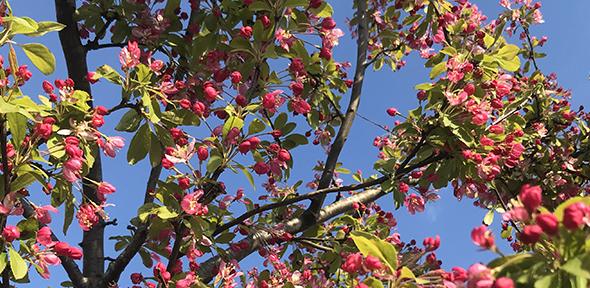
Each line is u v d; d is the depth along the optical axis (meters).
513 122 4.17
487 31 4.81
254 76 3.73
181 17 4.46
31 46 2.84
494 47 4.18
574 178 5.33
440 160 3.92
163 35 4.22
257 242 4.14
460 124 3.66
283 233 4.00
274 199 5.04
